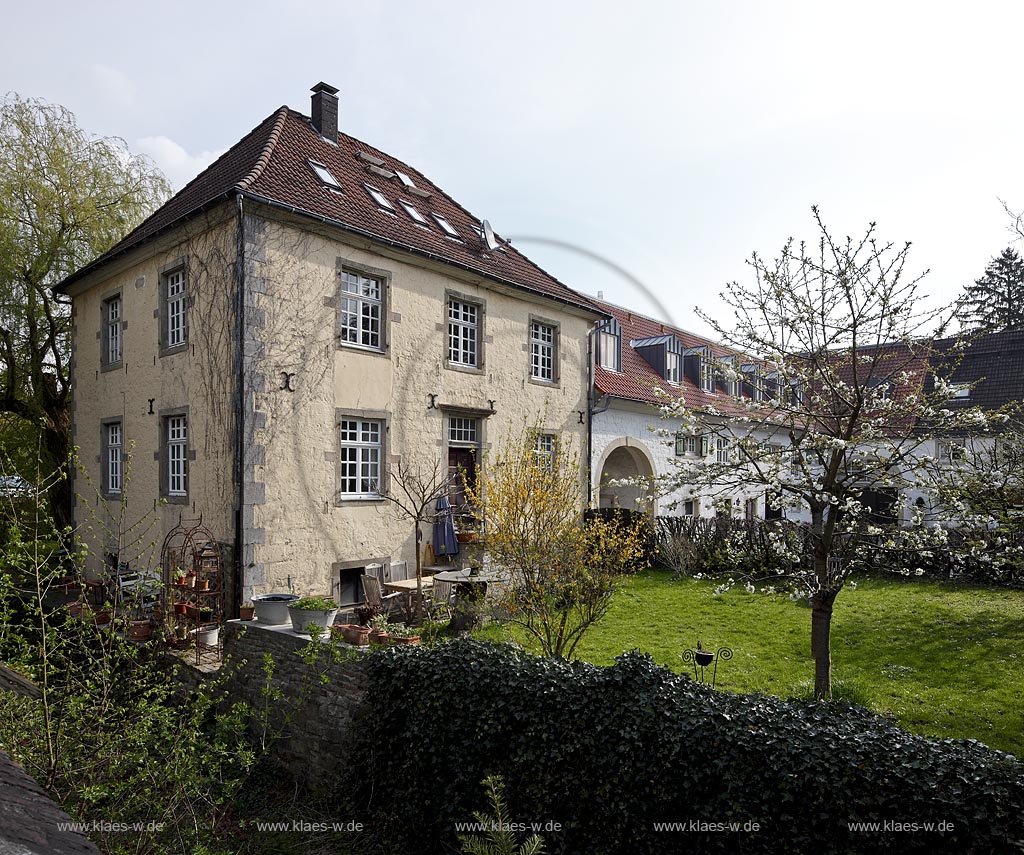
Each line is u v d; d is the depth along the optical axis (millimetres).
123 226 15375
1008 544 6188
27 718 4613
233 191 8914
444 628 9164
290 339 9578
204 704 6309
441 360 11852
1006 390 19031
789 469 6605
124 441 11773
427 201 14227
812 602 6414
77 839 1523
